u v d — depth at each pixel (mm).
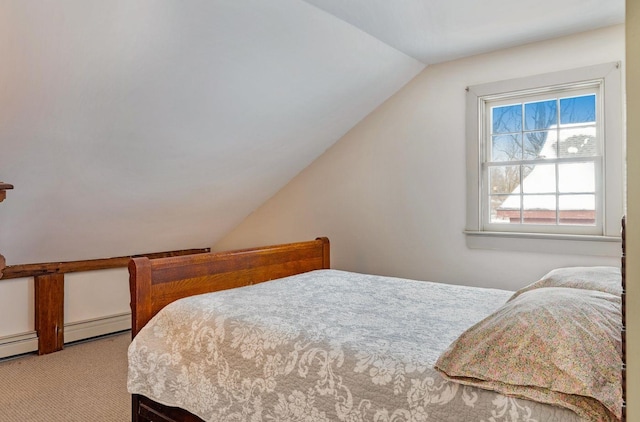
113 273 3719
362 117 3393
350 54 2596
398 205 3256
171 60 2094
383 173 3326
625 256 734
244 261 2438
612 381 954
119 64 1988
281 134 3125
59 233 3012
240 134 2908
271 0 1987
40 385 2605
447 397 1134
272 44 2270
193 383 1648
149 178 2906
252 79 2461
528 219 2770
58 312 3281
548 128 2682
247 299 1982
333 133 3428
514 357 1079
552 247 2627
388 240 3318
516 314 1185
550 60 2596
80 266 3449
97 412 2258
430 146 3084
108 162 2578
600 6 2162
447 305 1935
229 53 2215
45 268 3232
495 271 2844
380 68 2863
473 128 2887
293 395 1403
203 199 3506
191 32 1992
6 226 2695
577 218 2602
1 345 3035
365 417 1248
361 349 1366
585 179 2572
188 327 1758
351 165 3500
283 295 2088
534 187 2744
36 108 2008
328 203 3648
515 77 2713
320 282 2416
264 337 1548
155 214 3375
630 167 698
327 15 2215
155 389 1744
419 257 3168
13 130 2059
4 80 1806
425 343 1408
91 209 2928
